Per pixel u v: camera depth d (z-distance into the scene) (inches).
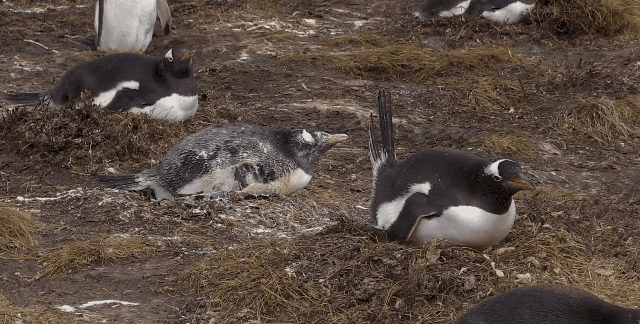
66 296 206.8
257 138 264.4
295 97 420.5
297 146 268.8
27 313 195.9
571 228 254.8
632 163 352.8
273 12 588.4
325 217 266.8
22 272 219.5
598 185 325.4
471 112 413.1
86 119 321.4
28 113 325.1
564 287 146.9
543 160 351.3
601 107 393.4
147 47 487.5
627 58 500.4
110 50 481.4
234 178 261.4
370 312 198.5
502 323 139.6
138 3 462.9
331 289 207.3
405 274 208.2
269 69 466.0
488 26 553.0
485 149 356.8
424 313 197.2
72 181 288.7
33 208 262.7
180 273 218.7
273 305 204.5
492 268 211.5
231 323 196.7
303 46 517.3
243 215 256.1
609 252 244.2
